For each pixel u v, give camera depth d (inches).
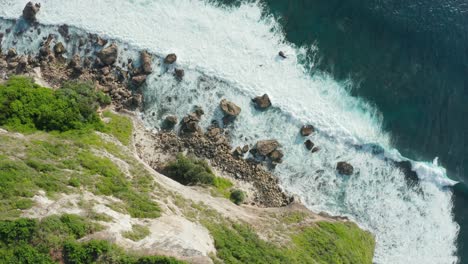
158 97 1472.7
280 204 1401.3
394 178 1444.4
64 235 877.8
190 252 896.9
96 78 1491.1
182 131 1437.0
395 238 1407.5
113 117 1417.3
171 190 1195.3
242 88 1482.5
